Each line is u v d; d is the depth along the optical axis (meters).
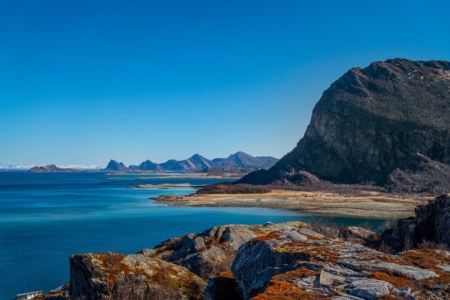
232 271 25.89
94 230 103.38
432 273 18.77
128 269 31.83
